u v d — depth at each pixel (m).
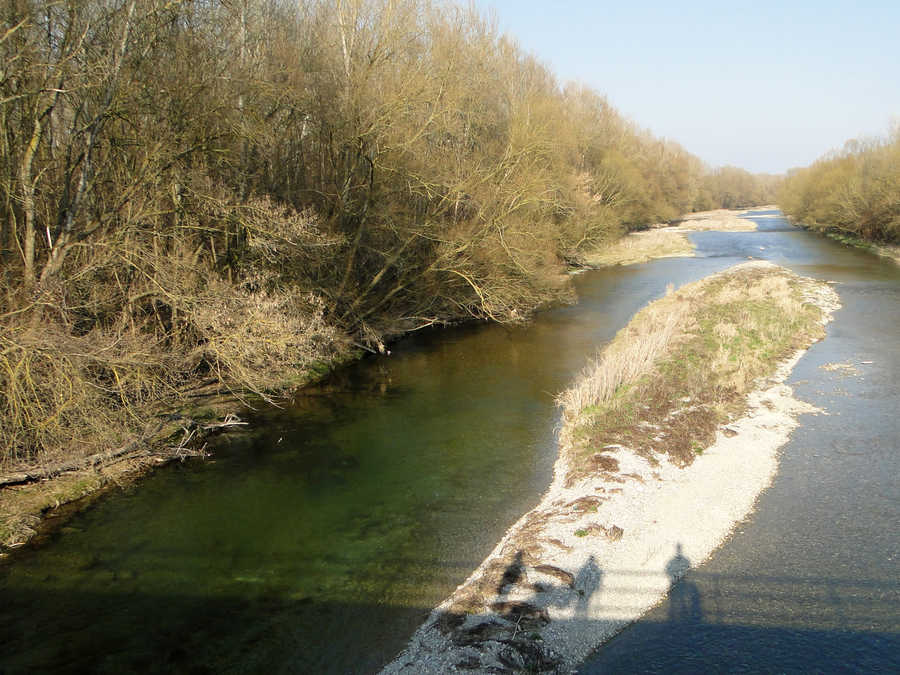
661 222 73.75
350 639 7.10
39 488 10.34
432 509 10.11
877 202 46.72
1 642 7.06
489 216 20.80
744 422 13.27
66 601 7.79
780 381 16.14
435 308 24.09
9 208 11.85
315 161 19.09
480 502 10.34
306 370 17.19
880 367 17.12
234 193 15.28
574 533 8.90
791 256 42.75
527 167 21.41
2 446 10.41
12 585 8.08
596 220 38.50
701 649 6.88
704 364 16.80
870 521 9.47
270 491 10.72
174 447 12.28
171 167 13.43
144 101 12.71
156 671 6.62
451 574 8.38
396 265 20.27
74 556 8.74
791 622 7.31
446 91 18.64
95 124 11.95
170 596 7.89
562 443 12.59
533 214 25.23
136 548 8.95
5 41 10.82
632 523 9.25
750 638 7.05
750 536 9.12
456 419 14.09
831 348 19.22
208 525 9.59
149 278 12.62
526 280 23.28
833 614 7.43
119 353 11.51
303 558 8.74
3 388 10.14
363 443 12.78
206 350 13.83
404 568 8.50
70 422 10.71
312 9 19.92
